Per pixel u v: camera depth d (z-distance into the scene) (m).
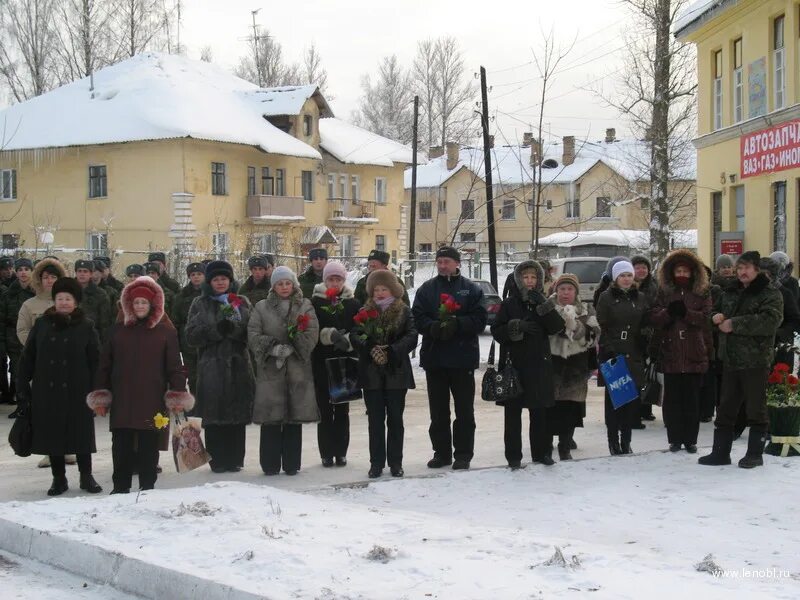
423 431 13.05
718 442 9.86
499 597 5.21
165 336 9.03
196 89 48.44
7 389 15.69
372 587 5.41
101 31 53.25
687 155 32.50
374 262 12.39
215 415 10.02
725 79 26.12
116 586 6.13
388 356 9.73
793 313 10.98
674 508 8.19
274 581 5.56
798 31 22.20
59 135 44.88
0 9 52.31
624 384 10.51
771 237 23.33
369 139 58.19
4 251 30.58
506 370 9.60
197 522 7.04
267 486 8.62
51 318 9.23
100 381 8.95
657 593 5.29
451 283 10.02
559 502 8.51
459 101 81.00
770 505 8.20
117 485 8.93
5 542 7.12
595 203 66.25
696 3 27.70
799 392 10.35
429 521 7.36
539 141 28.59
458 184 71.25
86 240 45.41
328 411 10.44
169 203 43.69
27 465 11.04
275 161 49.12
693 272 10.62
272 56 81.19
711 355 11.10
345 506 7.91
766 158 23.23
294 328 9.84
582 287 28.72
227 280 10.15
